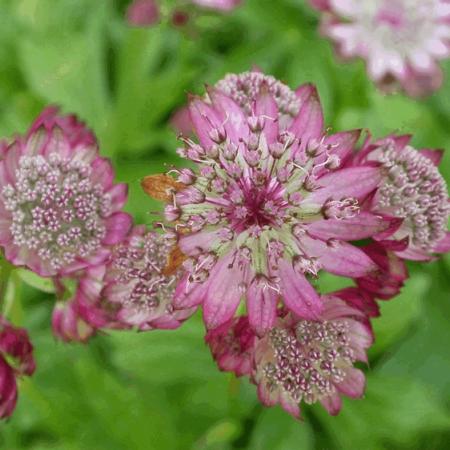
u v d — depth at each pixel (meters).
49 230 0.16
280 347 0.15
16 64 0.28
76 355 0.22
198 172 0.15
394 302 0.20
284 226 0.15
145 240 0.16
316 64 0.27
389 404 0.20
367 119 0.24
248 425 0.22
